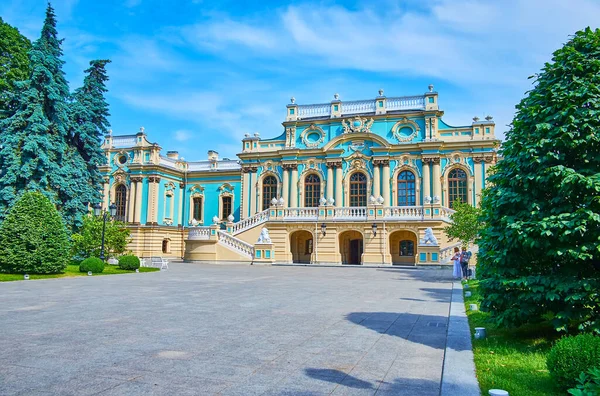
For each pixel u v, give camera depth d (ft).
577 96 25.89
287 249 119.44
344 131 132.36
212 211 156.25
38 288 54.29
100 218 101.60
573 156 26.16
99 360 21.31
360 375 19.65
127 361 21.17
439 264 99.76
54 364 20.58
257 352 23.18
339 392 17.44
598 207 24.03
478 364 21.29
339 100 136.36
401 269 98.43
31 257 70.49
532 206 26.14
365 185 129.70
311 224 117.80
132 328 29.07
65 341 25.23
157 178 149.38
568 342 18.20
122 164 153.07
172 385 17.84
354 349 24.20
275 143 141.49
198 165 163.94
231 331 28.37
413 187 126.00
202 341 25.52
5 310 36.55
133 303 40.98
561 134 25.81
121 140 155.94
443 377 19.15
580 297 23.40
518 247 26.40
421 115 127.44
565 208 25.05
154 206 148.15
